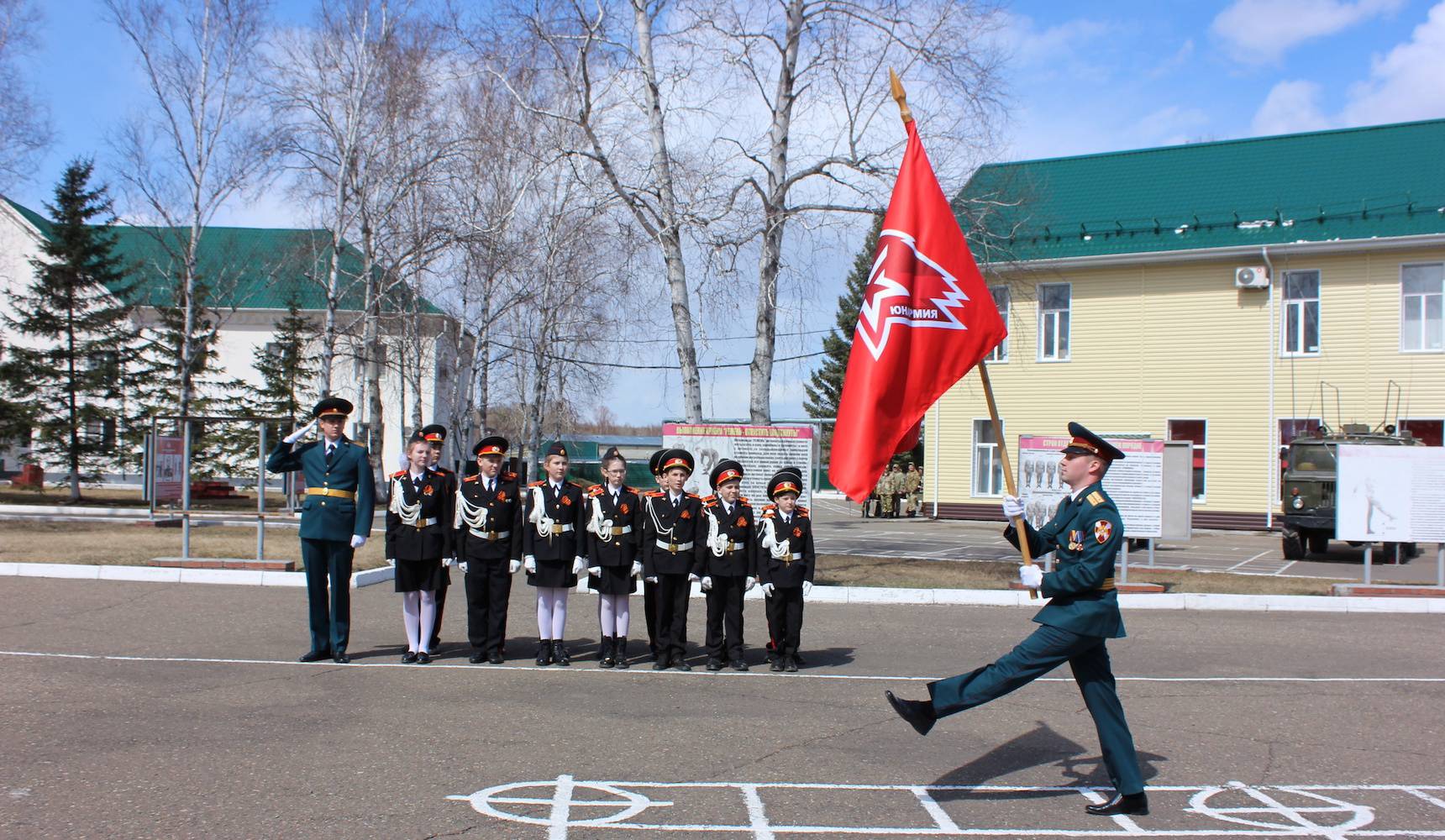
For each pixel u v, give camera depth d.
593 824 5.39
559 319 31.14
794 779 6.29
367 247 29.73
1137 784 5.72
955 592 14.42
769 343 17.38
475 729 7.30
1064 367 31.52
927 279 7.54
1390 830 5.52
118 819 5.28
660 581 9.98
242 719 7.41
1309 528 21.06
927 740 7.28
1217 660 10.46
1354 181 30.05
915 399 7.48
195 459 38.25
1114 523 5.70
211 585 14.41
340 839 5.08
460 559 9.98
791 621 9.92
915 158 7.71
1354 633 12.17
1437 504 14.87
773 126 17.42
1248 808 5.87
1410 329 27.89
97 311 34.38
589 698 8.45
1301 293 29.05
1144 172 33.31
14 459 47.59
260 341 50.41
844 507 45.53
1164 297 30.42
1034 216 28.09
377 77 28.27
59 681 8.47
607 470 10.09
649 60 17.06
